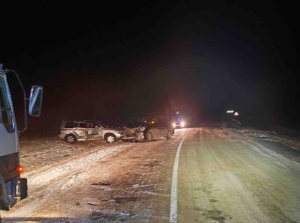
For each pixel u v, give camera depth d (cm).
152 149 1717
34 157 1420
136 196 791
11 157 545
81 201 750
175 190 845
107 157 1454
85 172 1100
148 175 1038
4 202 495
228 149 1639
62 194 812
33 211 675
